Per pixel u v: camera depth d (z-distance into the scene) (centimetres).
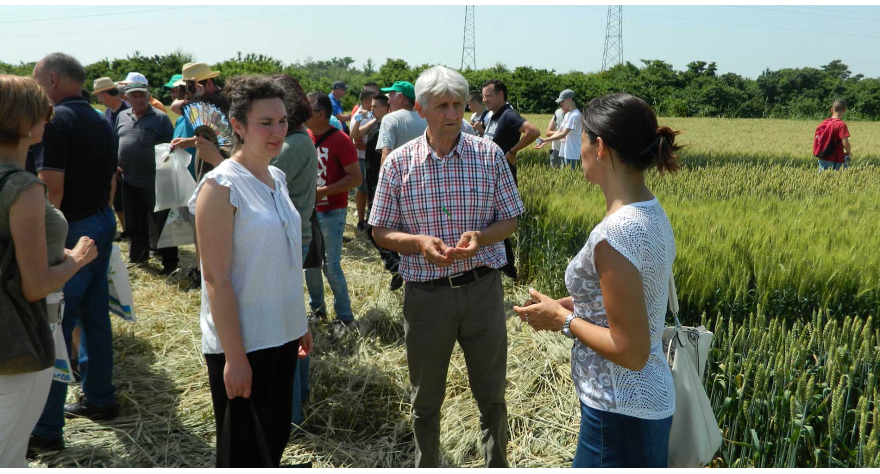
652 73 6134
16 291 231
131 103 646
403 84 587
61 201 347
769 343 320
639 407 196
